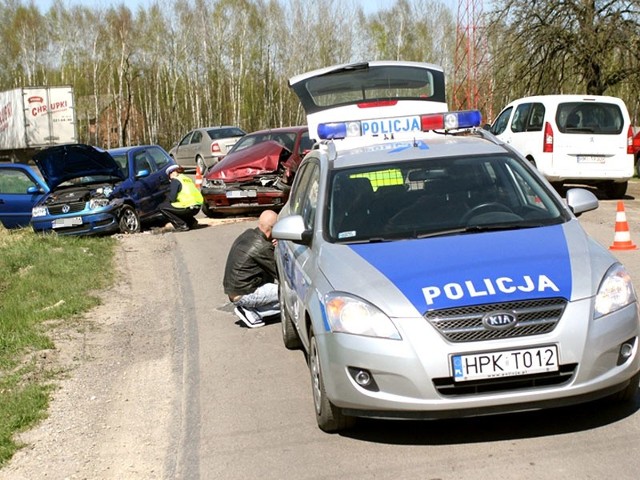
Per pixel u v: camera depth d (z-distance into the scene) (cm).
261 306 859
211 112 6912
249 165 1705
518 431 518
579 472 454
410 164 642
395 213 600
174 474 509
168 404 644
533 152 1689
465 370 476
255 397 636
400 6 6856
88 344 842
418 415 483
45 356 799
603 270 512
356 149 692
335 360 502
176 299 1034
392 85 1038
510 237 555
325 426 539
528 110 1748
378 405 488
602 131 1644
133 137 7238
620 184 1706
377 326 489
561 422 526
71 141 3247
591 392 487
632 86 2736
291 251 683
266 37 7000
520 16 2733
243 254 852
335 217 606
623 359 499
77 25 7088
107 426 608
